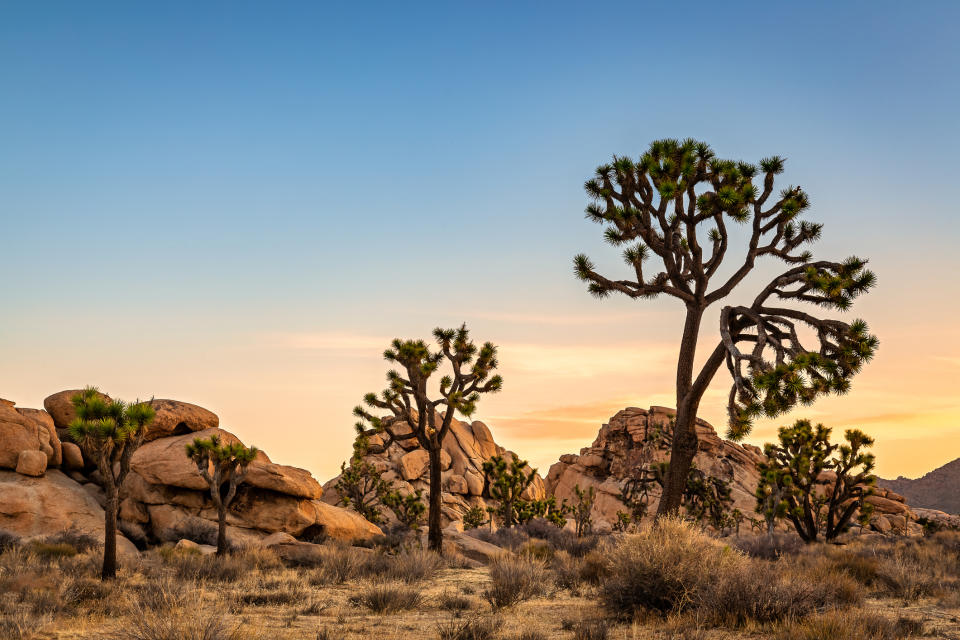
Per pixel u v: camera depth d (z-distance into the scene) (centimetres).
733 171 1692
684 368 1842
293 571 1952
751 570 1076
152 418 1688
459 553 2612
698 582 1048
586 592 1396
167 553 2388
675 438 1828
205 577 1650
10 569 1630
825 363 1581
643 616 1023
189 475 3055
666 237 1783
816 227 1861
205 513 3097
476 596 1432
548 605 1252
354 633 956
